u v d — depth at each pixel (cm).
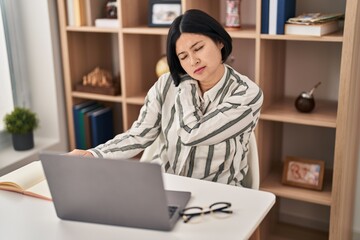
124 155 178
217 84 173
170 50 168
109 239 125
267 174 262
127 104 271
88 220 134
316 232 277
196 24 158
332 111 238
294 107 247
